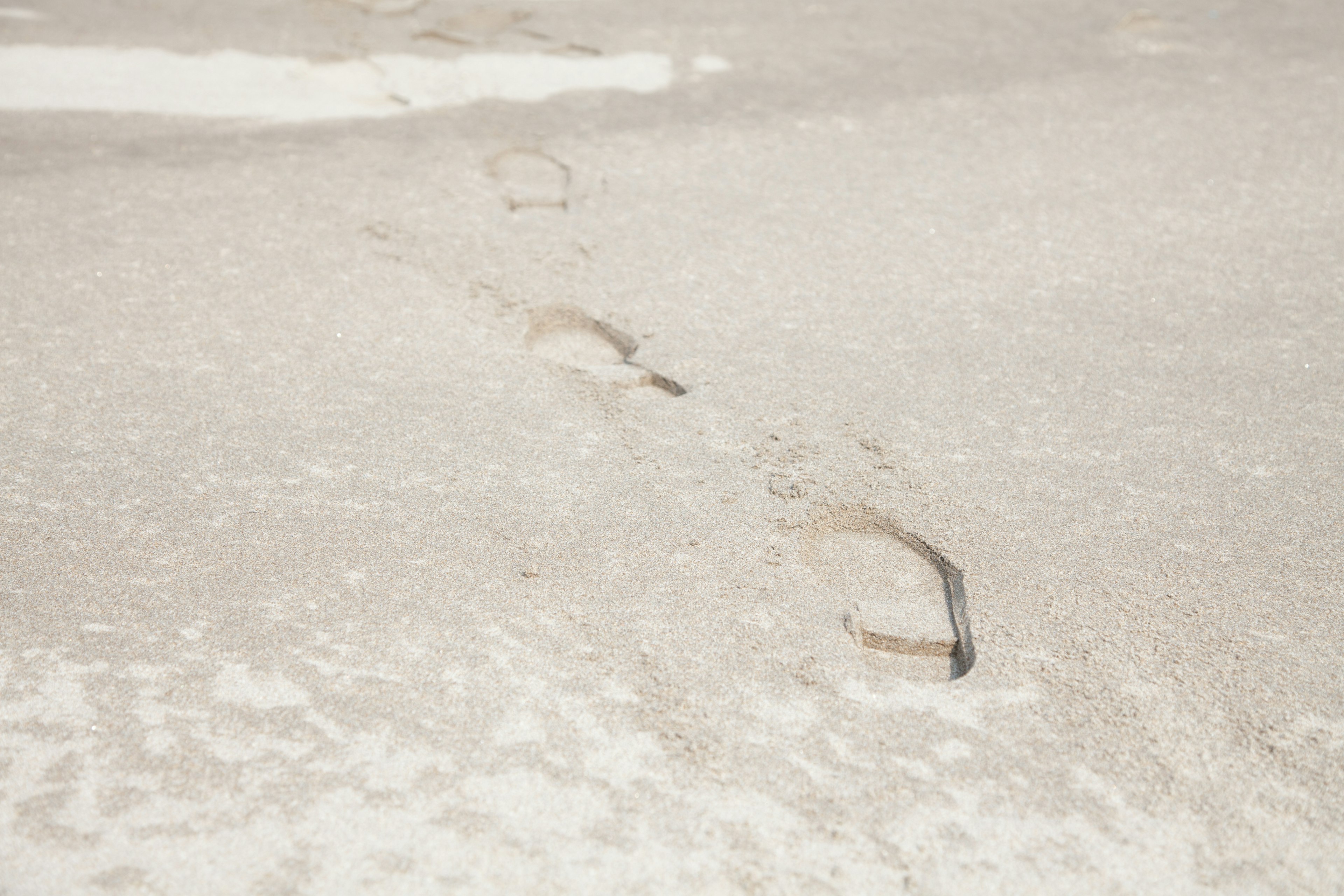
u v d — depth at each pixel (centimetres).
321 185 407
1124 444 295
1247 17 565
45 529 259
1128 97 487
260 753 210
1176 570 256
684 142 446
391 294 352
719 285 361
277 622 238
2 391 302
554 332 342
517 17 548
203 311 339
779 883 191
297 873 190
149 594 243
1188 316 348
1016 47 532
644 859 194
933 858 196
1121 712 222
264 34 519
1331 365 326
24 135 428
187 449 285
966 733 218
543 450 290
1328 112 474
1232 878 194
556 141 443
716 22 551
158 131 437
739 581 253
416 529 263
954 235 391
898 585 256
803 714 221
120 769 206
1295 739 218
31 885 187
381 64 497
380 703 221
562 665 230
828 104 478
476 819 200
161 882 188
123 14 530
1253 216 402
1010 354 331
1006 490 279
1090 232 393
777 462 288
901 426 301
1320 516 272
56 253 362
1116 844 199
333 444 289
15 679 222
